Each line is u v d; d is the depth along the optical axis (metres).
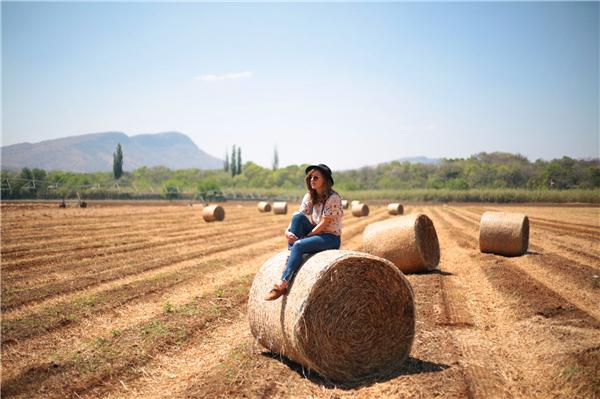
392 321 5.53
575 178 65.94
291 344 5.27
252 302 6.11
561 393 4.51
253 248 15.73
